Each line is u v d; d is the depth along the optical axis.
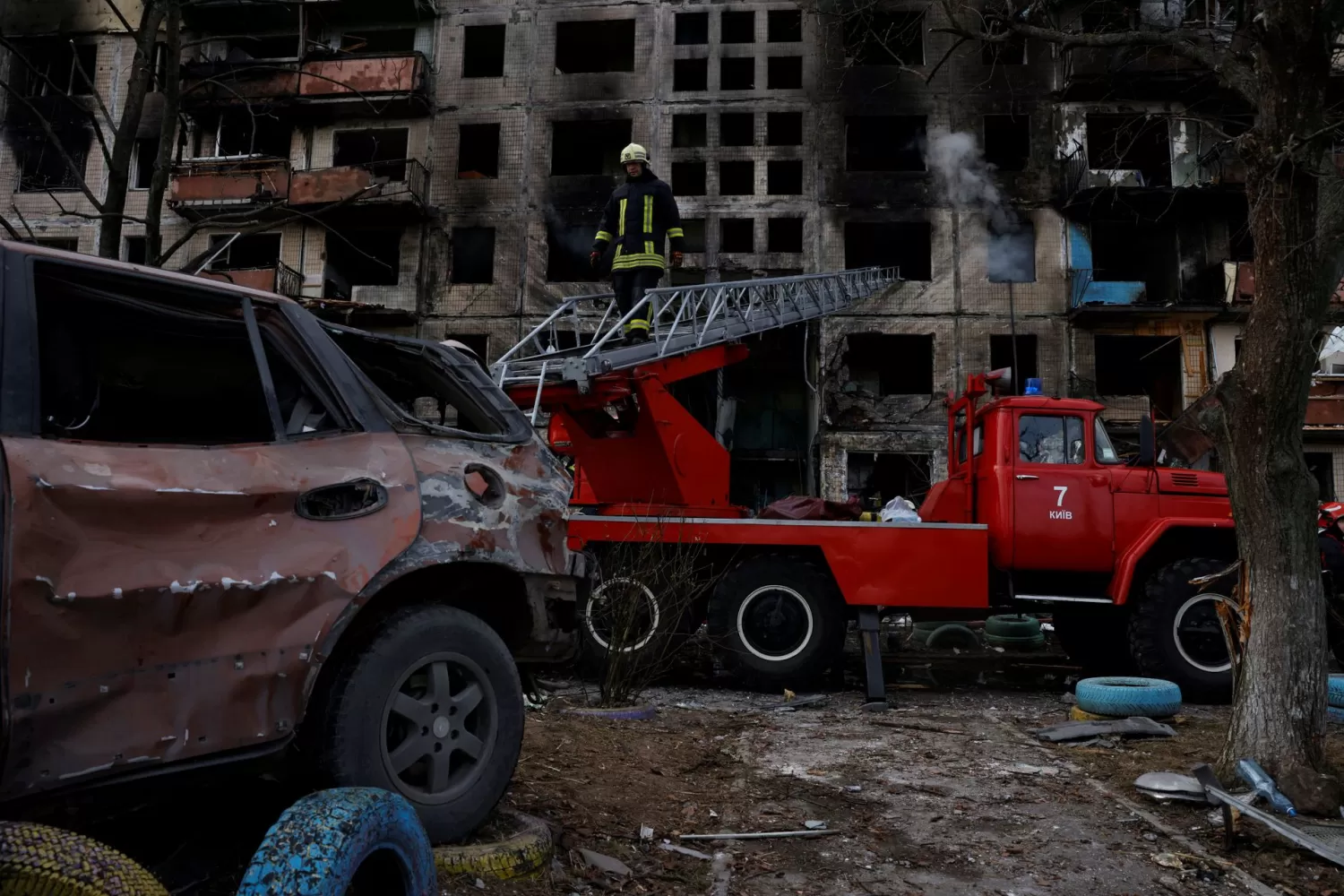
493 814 3.16
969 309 23.78
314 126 26.03
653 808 3.92
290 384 2.80
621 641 6.55
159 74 7.96
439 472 2.87
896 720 6.38
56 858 1.61
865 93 24.91
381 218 24.95
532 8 26.27
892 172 24.73
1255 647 4.43
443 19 26.44
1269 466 4.46
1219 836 3.79
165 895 1.79
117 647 2.00
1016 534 7.72
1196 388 23.09
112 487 2.06
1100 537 7.68
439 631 2.74
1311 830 3.79
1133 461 7.91
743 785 4.48
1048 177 24.23
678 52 25.73
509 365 8.59
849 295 17.83
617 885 3.01
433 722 2.70
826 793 4.36
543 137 25.61
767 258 24.45
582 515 7.88
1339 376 22.61
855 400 23.66
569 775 4.12
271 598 2.32
